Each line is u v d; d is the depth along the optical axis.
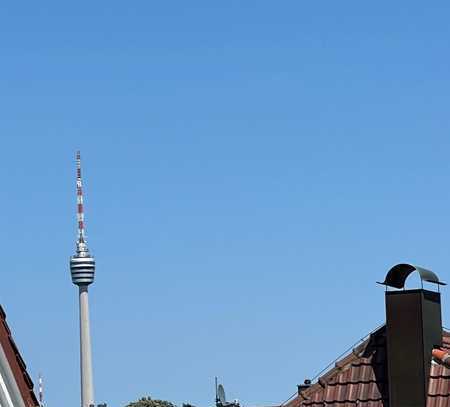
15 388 44.16
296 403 55.81
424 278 53.97
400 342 53.81
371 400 54.31
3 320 44.50
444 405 52.41
